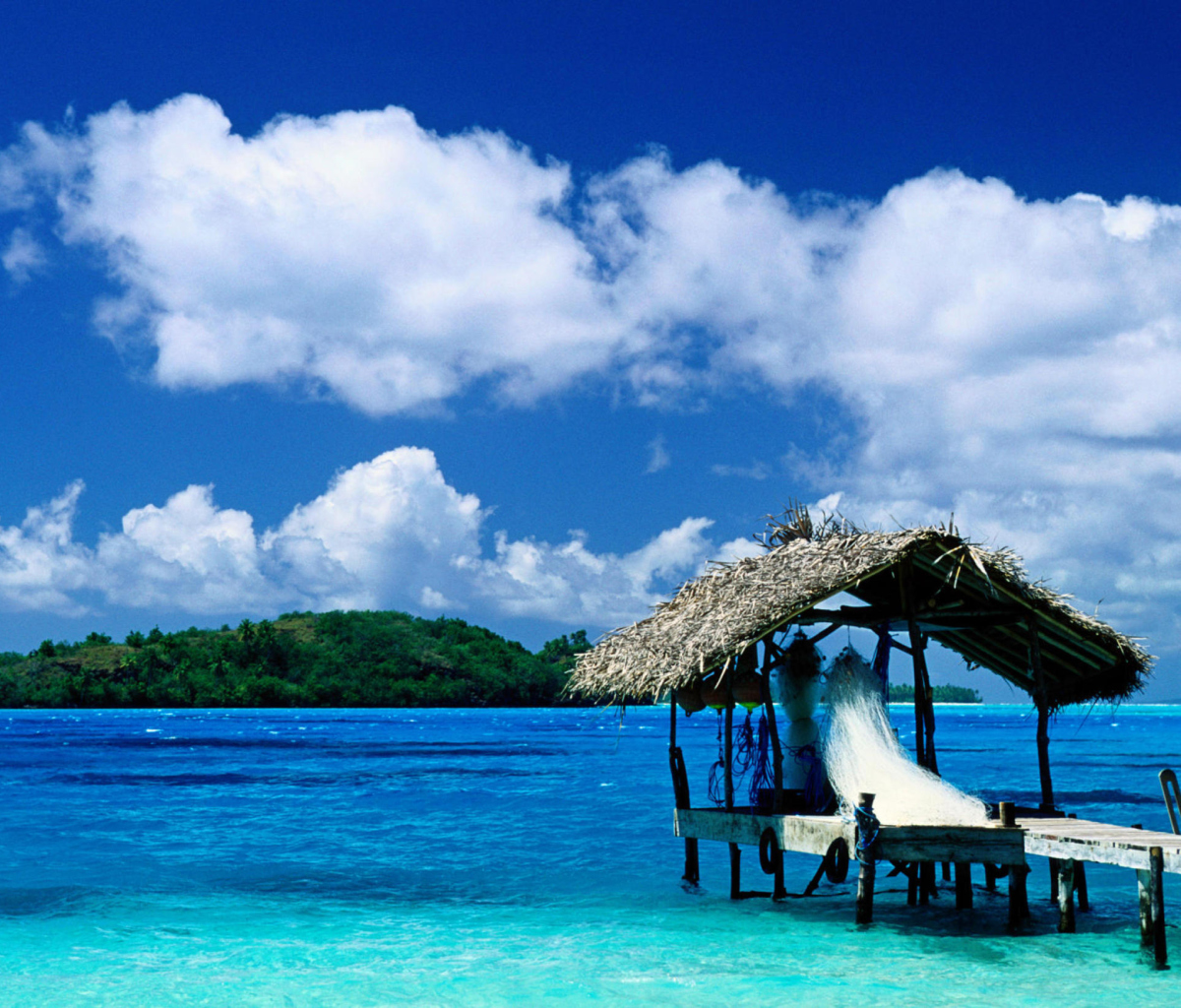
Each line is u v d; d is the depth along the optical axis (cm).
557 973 1119
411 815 2722
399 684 19388
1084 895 1417
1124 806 2856
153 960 1193
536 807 2917
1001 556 1302
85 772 4375
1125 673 1419
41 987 1072
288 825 2503
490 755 5725
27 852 2050
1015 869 1288
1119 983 1050
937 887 1592
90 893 1627
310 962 1178
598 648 1550
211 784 3772
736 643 1230
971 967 1123
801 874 1769
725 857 1969
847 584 1247
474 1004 1009
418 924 1382
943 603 1388
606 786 3681
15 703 18138
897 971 1110
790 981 1075
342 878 1753
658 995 1031
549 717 14762
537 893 1608
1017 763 4891
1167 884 1662
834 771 1279
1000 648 1556
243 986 1073
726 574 1497
